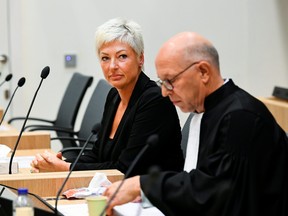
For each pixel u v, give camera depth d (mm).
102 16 7797
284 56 8086
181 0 7867
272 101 6305
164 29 7867
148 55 7875
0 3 7734
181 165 4023
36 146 5004
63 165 3973
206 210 2816
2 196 2986
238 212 2771
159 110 3938
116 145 4066
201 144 2992
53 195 3492
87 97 7867
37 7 7727
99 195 3322
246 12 7996
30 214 2691
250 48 8047
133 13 7820
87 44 7824
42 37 7770
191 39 2947
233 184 2773
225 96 2949
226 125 2824
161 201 2861
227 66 8062
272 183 2840
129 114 4016
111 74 4027
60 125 6488
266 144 2818
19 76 7824
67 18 7773
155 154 3920
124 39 3998
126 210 3088
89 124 5844
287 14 8047
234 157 2781
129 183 2945
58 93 7844
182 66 2922
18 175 3543
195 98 2982
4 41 7785
